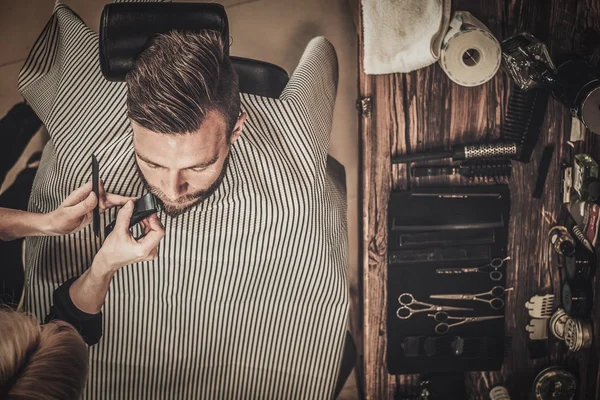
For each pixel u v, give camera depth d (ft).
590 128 6.98
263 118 7.28
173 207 7.09
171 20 6.25
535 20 7.52
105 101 7.20
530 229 8.02
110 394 7.93
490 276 8.07
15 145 8.48
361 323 8.87
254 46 8.71
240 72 7.50
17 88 8.63
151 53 6.23
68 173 7.15
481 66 7.27
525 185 7.90
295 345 7.92
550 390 8.38
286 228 7.30
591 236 7.67
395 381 8.41
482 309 8.18
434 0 7.02
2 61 8.62
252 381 8.05
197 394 8.07
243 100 7.26
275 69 7.64
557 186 7.91
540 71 7.29
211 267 7.41
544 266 8.14
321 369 8.02
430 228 7.82
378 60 7.28
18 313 5.95
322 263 7.53
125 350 7.77
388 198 7.84
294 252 7.42
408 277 8.06
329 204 7.79
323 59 7.84
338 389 8.75
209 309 7.68
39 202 7.50
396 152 7.72
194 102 6.30
